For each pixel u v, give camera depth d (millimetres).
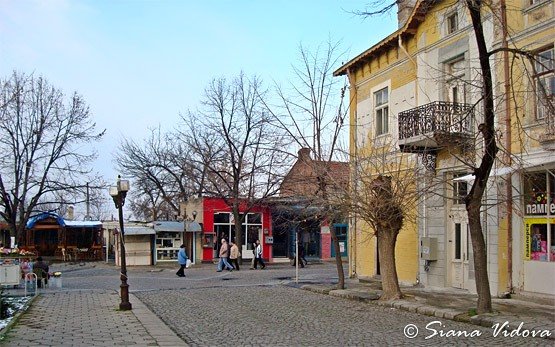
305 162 22188
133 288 23484
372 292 18844
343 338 11375
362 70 24844
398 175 16547
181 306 17016
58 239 46562
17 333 12234
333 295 19062
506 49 12398
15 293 20922
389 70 22781
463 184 18859
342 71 25906
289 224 37469
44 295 20594
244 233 42062
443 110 17719
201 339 11562
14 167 36750
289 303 17234
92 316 15062
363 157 19344
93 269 36406
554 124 14320
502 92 16109
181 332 12453
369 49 23422
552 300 14703
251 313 15242
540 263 15305
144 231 38375
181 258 29766
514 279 16031
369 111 24156
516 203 16031
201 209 41531
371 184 16734
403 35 21375
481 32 12359
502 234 16453
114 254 45438
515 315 12891
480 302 13211
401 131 19453
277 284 23750
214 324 13492
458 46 18719
